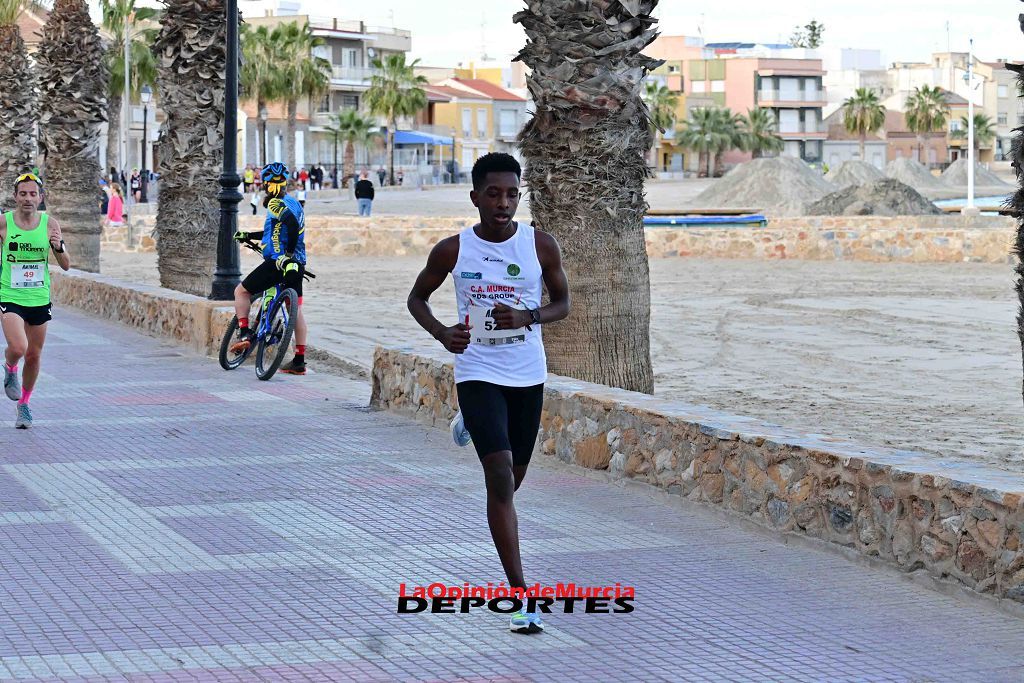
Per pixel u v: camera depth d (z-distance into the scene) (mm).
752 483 11945
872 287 42594
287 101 135875
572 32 16453
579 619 9398
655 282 44750
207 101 32281
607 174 16719
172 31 32125
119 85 113938
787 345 28906
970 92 90000
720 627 9234
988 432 18453
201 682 8016
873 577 10484
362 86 169250
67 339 27359
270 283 22000
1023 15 11438
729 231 56344
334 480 14000
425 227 64812
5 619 9250
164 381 21391
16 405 18406
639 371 17094
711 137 193000
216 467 14625
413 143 166125
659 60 16859
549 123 16703
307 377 21969
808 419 19578
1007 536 9516
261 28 132875
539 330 9500
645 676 8234
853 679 8203
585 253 16734
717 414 13125
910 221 64375
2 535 11625
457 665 8414
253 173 104812
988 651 8734
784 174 111188
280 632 9039
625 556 11039
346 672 8250
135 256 59562
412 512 12570
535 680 8148
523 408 9445
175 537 11594
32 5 49125
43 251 16797
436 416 17125
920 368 25500
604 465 13953
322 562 10828
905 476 10391
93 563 10750
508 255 9273
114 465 14703
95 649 8625
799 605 9750
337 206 96375
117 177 104625
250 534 11719
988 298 38969
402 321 33500
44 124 40875
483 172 9195
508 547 9133
